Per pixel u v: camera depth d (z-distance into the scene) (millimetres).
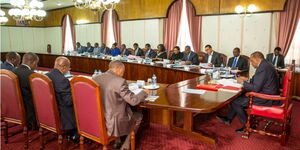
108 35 9617
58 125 2367
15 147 2660
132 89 2748
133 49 7820
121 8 8656
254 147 2656
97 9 5398
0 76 2527
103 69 6949
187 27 7102
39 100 2404
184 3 6980
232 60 4988
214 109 2109
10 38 11727
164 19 7477
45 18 12562
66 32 11508
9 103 2588
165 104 2199
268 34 5504
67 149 2602
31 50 12531
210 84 3068
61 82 2359
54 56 9102
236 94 2576
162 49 6449
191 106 2137
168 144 2713
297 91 4500
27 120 2629
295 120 3496
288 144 2721
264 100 2762
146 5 7801
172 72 4809
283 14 5266
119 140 2637
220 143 2744
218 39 6402
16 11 6266
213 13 6297
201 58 5902
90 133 2180
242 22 5879
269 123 3201
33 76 2359
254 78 2836
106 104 2111
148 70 5406
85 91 2061
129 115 2283
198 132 2824
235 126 3254
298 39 5230
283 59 5070
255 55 2881
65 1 9172
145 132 3033
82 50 9609
